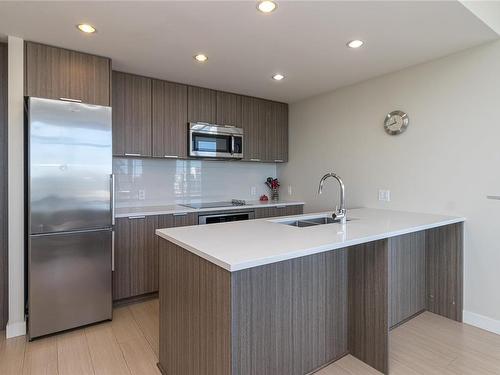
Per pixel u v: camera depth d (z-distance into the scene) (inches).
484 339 92.7
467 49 99.6
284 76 126.8
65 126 94.7
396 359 82.6
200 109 142.9
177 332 70.5
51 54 96.3
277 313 67.3
